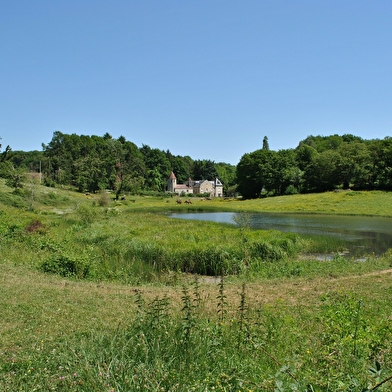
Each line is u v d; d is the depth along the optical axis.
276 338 6.68
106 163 105.44
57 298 9.26
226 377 4.59
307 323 7.87
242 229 26.62
